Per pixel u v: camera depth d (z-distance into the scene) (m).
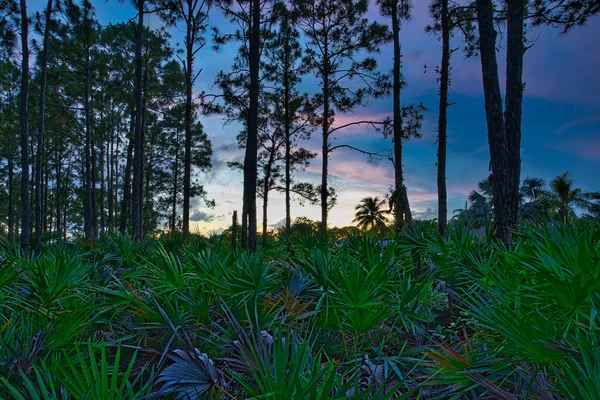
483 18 8.52
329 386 1.87
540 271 2.68
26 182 14.11
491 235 6.81
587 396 1.72
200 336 4.27
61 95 27.34
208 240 10.39
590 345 2.06
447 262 5.71
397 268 5.54
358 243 6.77
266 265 5.52
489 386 2.29
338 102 22.08
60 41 22.62
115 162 37.69
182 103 25.94
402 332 4.91
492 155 8.23
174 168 34.25
